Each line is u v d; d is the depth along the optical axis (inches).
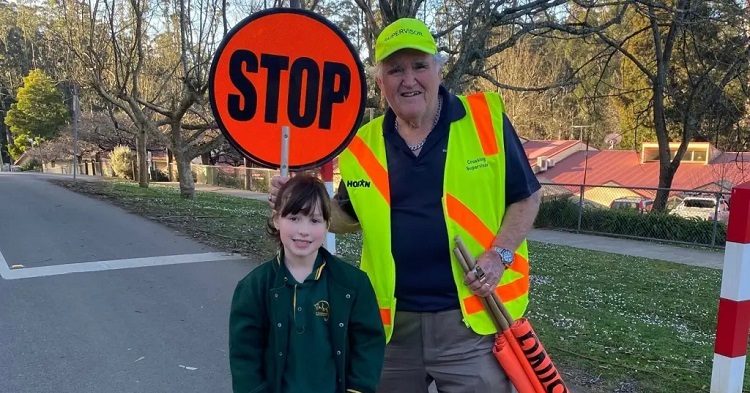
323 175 126.8
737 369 117.1
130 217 434.9
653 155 1176.2
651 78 738.2
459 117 91.8
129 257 292.8
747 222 112.3
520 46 1270.9
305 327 80.2
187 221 423.2
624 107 1010.7
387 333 92.0
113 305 212.5
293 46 101.7
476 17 355.3
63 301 216.8
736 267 113.8
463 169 90.0
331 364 81.5
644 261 462.0
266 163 102.5
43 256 294.0
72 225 394.6
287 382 80.1
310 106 103.6
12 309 206.4
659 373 153.4
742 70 590.6
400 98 88.3
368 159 94.4
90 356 165.8
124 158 1363.2
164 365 160.6
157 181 1544.0
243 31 98.9
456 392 93.3
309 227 80.1
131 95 729.0
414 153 91.5
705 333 236.8
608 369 155.6
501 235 91.6
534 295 278.8
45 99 2021.4
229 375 154.9
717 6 463.8
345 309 82.0
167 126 1117.7
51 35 759.7
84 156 1809.8
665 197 721.6
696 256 516.4
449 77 350.9
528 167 94.1
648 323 236.2
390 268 91.4
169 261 284.2
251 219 450.9
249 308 81.0
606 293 307.4
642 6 444.5
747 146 835.4
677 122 903.7
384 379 96.3
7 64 2020.2
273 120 102.1
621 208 710.5
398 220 91.2
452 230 89.9
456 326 91.4
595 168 1235.9
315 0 405.7
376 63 90.8
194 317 200.2
